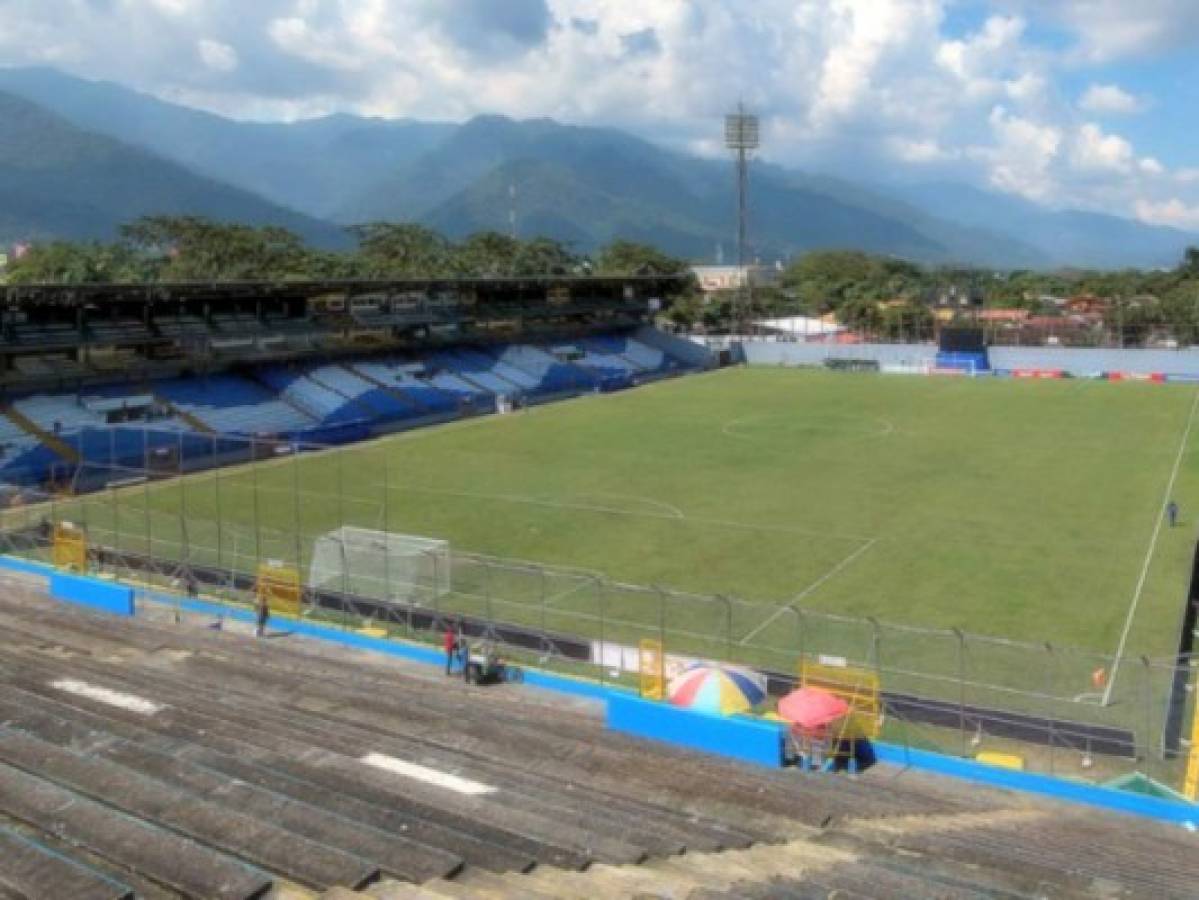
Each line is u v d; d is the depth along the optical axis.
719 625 38.09
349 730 20.70
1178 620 39.03
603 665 32.03
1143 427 83.12
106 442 69.81
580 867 13.39
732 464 69.94
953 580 44.16
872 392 105.00
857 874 13.54
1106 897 14.11
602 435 81.81
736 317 159.88
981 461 70.31
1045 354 119.06
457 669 31.28
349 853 12.15
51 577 38.25
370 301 101.44
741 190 148.25
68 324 76.88
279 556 45.81
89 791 13.53
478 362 107.75
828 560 47.31
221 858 11.04
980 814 20.89
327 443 78.88
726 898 11.85
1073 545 49.62
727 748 24.70
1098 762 26.64
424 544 43.84
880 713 28.52
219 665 27.00
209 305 87.12
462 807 15.78
